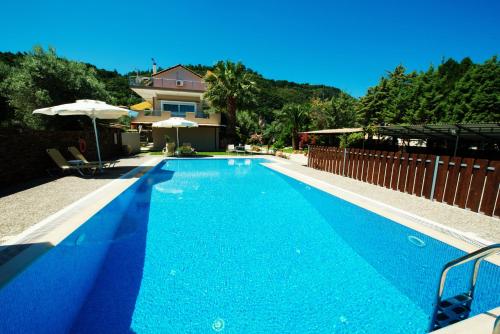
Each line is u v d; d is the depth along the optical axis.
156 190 8.81
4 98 14.91
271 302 3.23
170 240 4.89
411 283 3.62
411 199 7.07
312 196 8.13
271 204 7.34
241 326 2.84
